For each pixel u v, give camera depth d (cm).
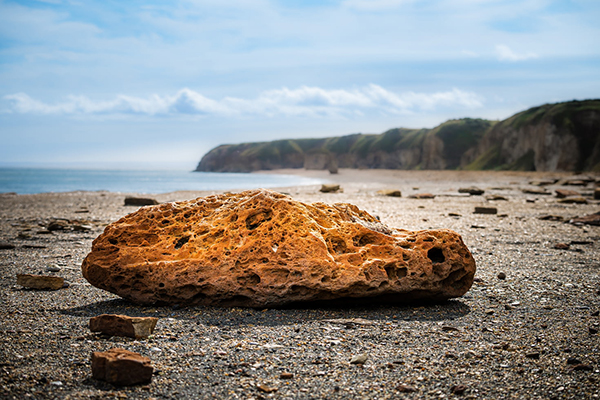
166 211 109
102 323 84
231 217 105
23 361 75
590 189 473
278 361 77
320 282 96
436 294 102
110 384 70
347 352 80
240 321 92
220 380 72
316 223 102
